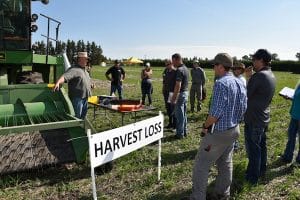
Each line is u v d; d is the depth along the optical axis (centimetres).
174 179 659
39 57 819
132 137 554
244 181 619
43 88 709
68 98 712
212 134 505
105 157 507
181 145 883
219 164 550
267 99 587
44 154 632
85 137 634
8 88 682
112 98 1072
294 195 587
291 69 7744
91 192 594
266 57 591
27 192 590
